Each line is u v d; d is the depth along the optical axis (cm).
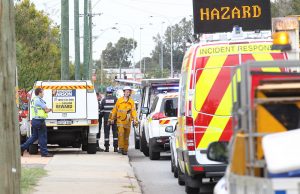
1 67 2216
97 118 5331
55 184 3462
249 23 3722
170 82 6281
